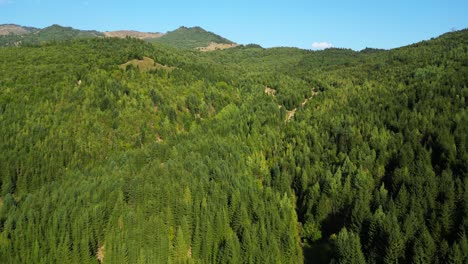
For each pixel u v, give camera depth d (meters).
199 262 86.50
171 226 95.56
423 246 75.44
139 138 148.38
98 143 138.00
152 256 82.81
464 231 74.81
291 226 98.44
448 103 137.25
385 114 149.25
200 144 139.75
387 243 79.12
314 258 96.50
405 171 105.19
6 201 101.00
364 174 111.19
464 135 113.06
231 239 86.50
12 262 79.81
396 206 91.69
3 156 116.75
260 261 83.75
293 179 127.81
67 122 141.25
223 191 107.44
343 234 82.75
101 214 91.50
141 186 104.06
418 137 123.75
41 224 87.56
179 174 112.44
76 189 102.62
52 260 80.12
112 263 81.38
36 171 118.88
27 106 141.12
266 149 149.12
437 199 92.44
